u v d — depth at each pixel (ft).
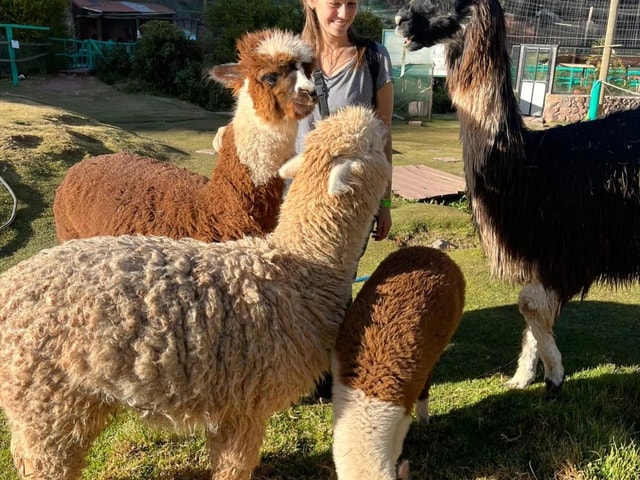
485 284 17.12
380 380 7.45
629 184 10.69
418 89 66.44
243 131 10.68
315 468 9.60
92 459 9.67
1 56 66.90
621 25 71.20
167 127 45.21
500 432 10.23
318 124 8.00
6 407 7.01
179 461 9.67
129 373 6.68
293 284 7.80
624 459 9.31
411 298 7.74
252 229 10.79
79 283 6.79
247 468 7.75
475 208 11.37
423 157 36.70
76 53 77.66
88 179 12.08
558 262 10.82
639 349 13.47
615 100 49.06
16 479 9.10
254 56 10.43
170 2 125.80
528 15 70.90
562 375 11.15
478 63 10.66
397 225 21.65
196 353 6.82
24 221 20.58
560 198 10.64
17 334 6.70
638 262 11.28
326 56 10.89
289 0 76.48
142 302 6.78
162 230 10.77
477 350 13.51
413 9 10.87
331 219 7.84
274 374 7.31
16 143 26.08
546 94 57.21
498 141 10.71
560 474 9.16
